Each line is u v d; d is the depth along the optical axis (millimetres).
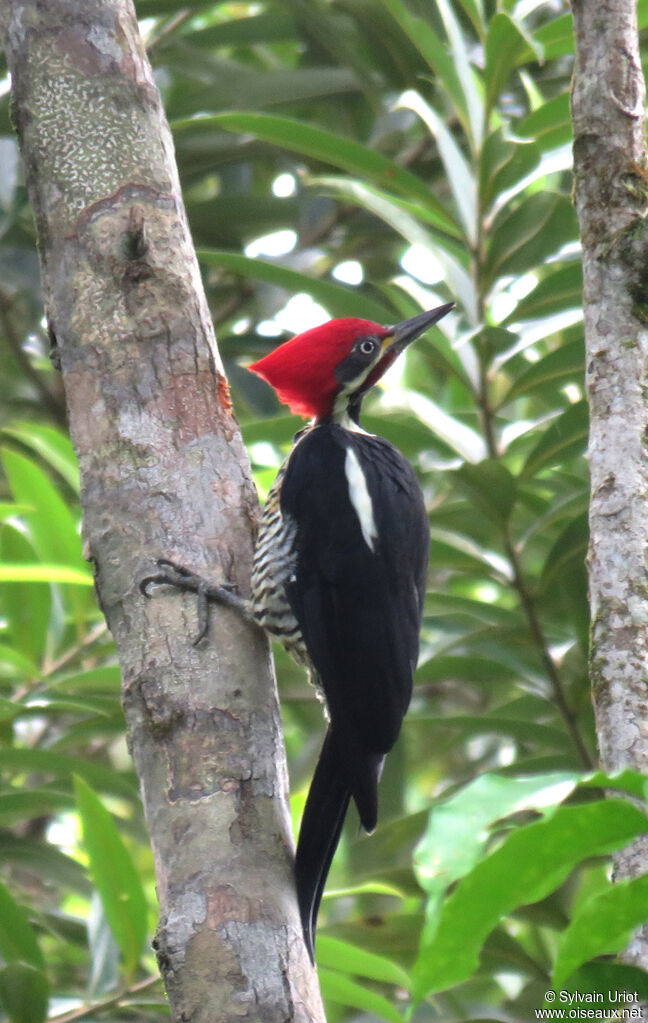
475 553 9672
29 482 9758
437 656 9766
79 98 7512
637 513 5863
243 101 12508
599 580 5797
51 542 9961
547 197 9148
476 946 3842
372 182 10781
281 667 11602
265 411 11930
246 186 13242
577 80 6660
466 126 9570
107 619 6867
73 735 10250
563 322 9383
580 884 9891
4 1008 7816
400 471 8789
